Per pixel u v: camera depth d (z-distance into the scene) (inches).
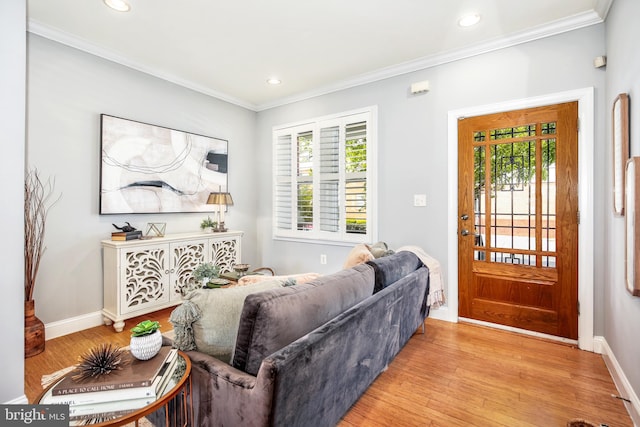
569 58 97.6
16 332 66.6
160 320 123.3
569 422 62.4
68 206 108.0
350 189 145.9
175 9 92.1
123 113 122.6
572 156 99.1
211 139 155.7
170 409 53.9
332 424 56.6
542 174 104.3
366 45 112.8
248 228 179.3
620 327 77.6
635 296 64.4
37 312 102.0
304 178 162.2
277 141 173.2
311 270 161.5
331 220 153.3
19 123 66.5
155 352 47.3
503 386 77.7
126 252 110.2
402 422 64.9
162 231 132.6
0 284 64.4
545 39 101.3
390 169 133.7
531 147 105.8
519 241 108.7
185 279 128.6
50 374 82.9
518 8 91.0
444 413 67.9
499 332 109.7
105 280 114.5
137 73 126.9
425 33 104.8
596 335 94.9
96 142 115.0
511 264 110.1
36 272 97.6
